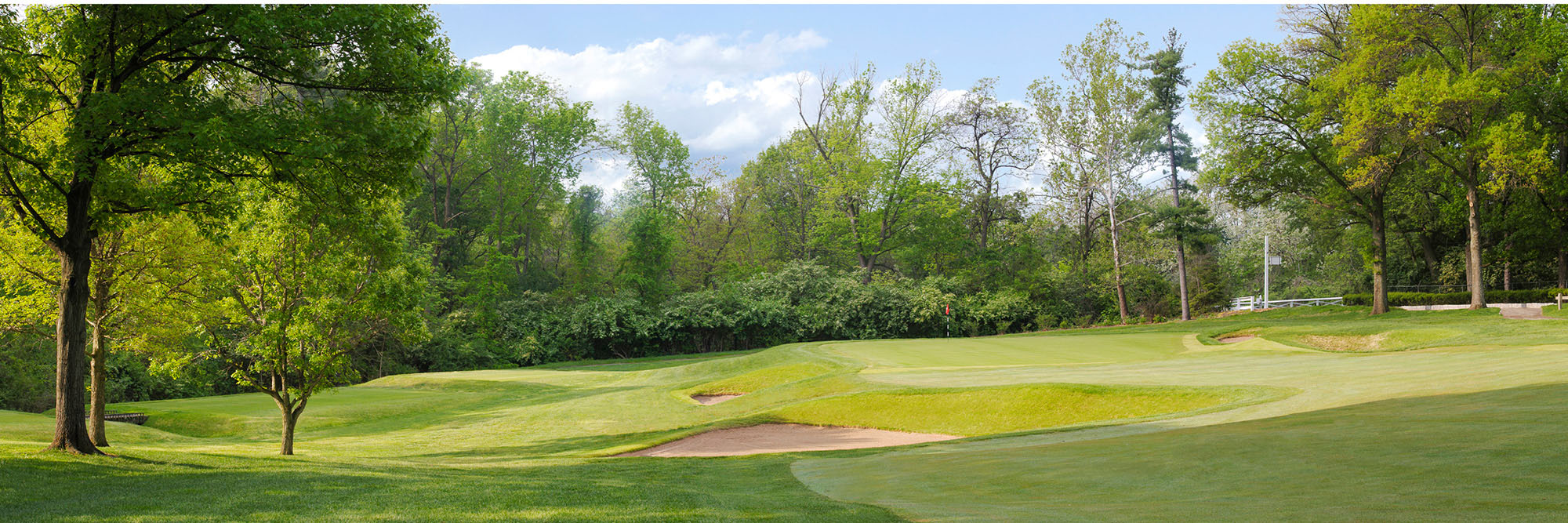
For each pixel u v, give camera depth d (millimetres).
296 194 14141
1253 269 68188
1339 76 33844
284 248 15992
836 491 8523
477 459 14398
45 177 11320
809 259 59719
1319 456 7543
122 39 11578
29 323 17219
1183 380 17172
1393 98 30953
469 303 47000
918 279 58219
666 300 49375
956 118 58031
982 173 61344
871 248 57875
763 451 15156
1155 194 55906
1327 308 42469
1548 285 41812
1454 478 5848
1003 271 57344
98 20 10969
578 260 52500
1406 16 32312
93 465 10805
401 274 16844
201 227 12484
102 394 15797
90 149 10766
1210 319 42312
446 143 49969
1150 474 7734
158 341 17906
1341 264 61531
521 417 22219
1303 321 36906
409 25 12289
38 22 11281
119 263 15914
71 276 11906
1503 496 5098
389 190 13578
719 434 17578
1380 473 6422
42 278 16000
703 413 21016
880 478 9312
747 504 7418
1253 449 8508
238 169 12648
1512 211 36375
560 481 9703
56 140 13242
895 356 27781
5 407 26688
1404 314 36219
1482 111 31016
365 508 7375
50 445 12055
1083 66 45594
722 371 28938
